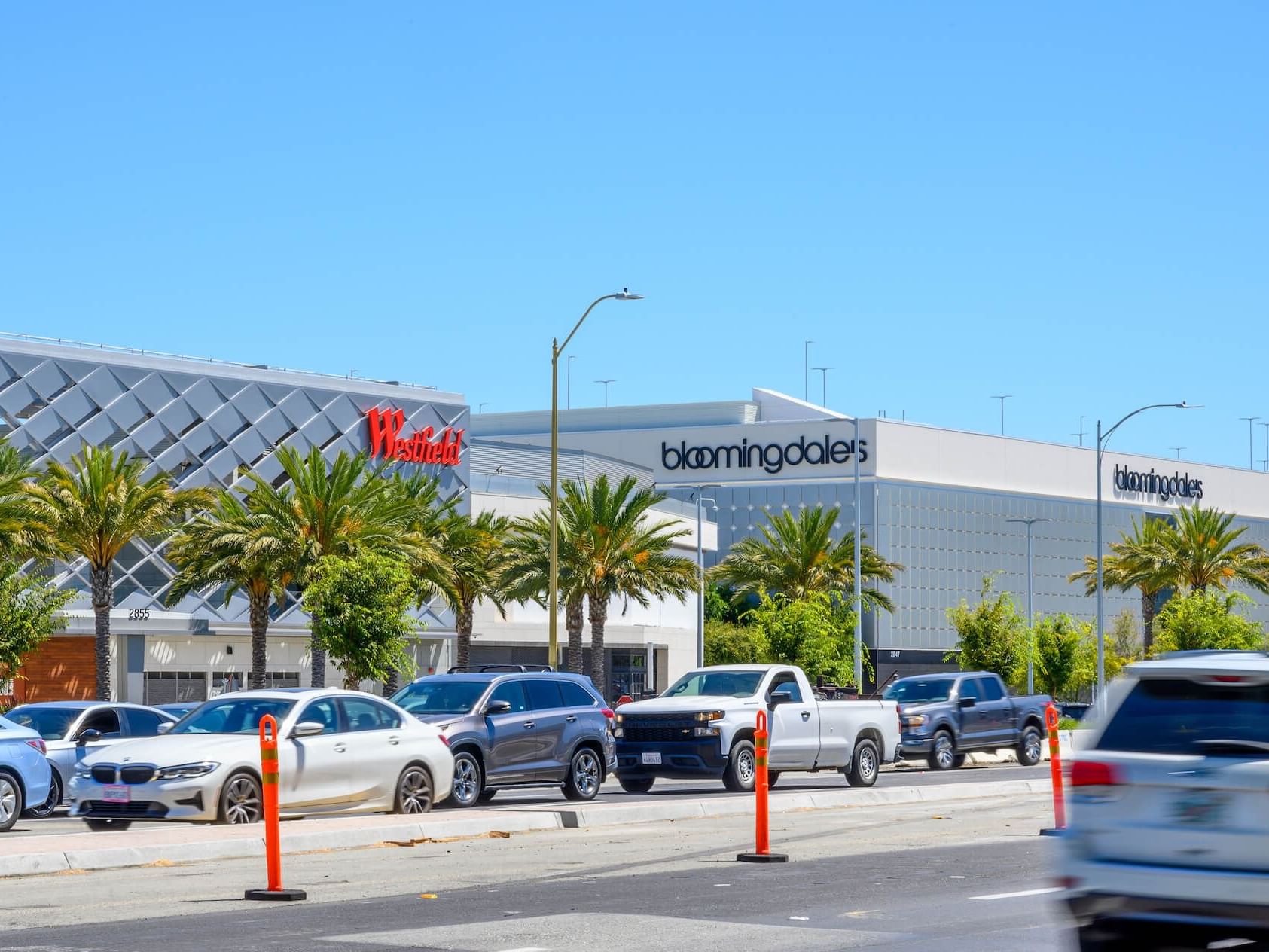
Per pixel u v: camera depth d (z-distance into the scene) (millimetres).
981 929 12484
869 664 95438
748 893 14609
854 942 11758
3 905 13773
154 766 19656
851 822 22703
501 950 11305
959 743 37344
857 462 67500
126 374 62938
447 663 73500
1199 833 9609
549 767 25047
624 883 15344
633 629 82938
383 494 51156
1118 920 9977
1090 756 10039
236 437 66188
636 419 119688
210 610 64312
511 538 58969
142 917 12969
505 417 124062
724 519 111312
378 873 16266
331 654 46594
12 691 59031
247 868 16688
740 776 27703
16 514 45344
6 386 59438
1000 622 82188
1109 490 121938
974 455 112625
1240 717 9742
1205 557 80375
